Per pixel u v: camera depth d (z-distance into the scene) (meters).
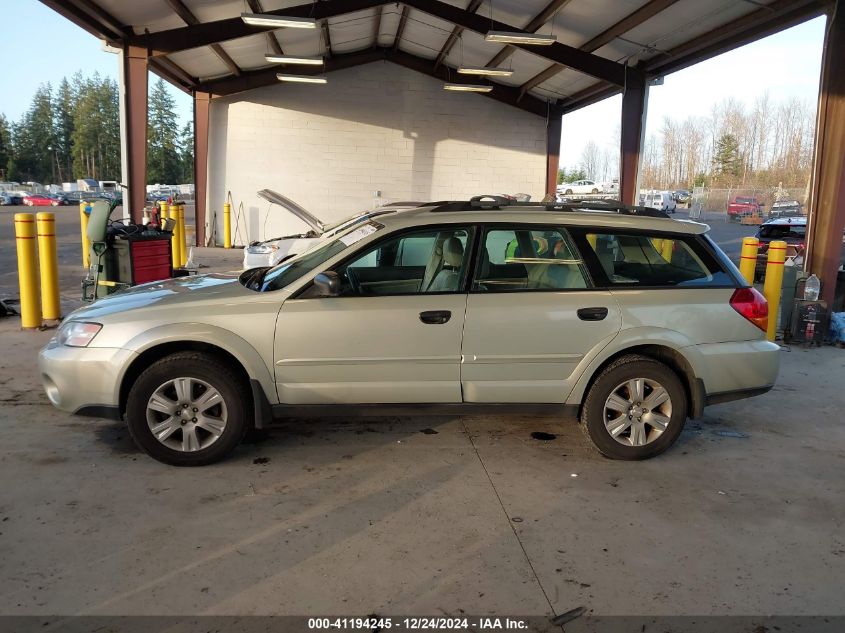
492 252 4.29
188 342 4.07
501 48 15.77
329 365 4.10
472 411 4.29
